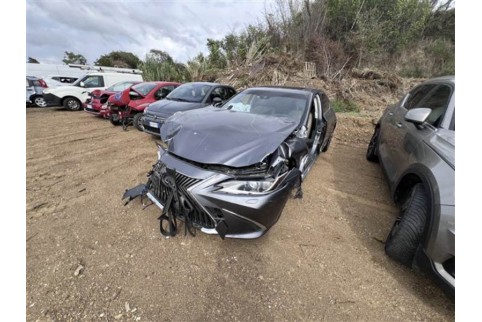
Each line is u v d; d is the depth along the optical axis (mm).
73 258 2014
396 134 3197
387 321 1653
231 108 3512
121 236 2293
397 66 12398
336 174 4043
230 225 1942
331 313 1686
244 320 1607
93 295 1713
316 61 11031
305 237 2434
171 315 1611
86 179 3463
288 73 10406
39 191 3066
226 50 14039
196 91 5688
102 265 1962
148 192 2510
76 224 2439
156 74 14664
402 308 1749
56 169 3785
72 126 6750
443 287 1649
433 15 14086
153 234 2332
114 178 3525
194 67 13289
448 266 1635
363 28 11469
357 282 1943
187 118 2678
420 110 2404
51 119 7672
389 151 3344
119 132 6180
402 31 12312
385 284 1937
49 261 1967
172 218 2189
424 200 1997
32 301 1641
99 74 10117
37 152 4539
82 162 4121
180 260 2049
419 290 1896
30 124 6848
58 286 1761
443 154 1966
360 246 2344
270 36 12242
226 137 2182
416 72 12352
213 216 1941
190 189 1945
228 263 2047
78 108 9648
